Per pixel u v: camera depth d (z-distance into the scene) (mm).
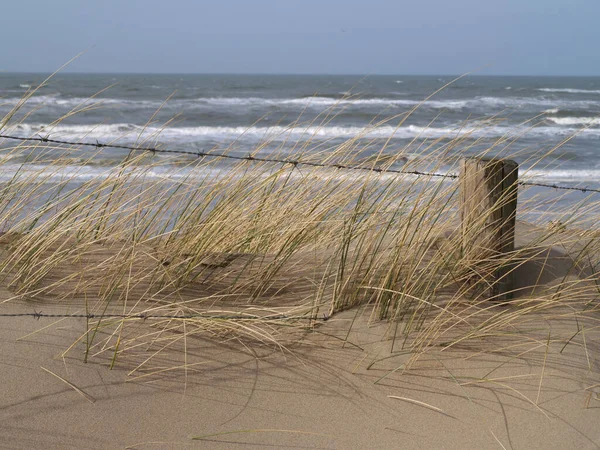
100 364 2635
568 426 2443
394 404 2543
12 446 2168
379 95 53156
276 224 3775
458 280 3402
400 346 2893
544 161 14344
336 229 3900
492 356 2826
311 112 32188
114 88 55719
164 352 2762
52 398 2414
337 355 2830
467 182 3383
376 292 3273
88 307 3053
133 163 3926
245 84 76375
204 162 4316
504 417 2482
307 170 3936
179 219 3920
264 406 2494
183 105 36000
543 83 114125
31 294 3123
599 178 12109
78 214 3668
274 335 2957
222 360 2744
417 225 3270
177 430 2334
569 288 3332
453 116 32062
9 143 13914
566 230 4113
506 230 3338
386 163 3547
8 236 3680
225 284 3426
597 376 2730
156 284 3338
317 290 3375
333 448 2305
